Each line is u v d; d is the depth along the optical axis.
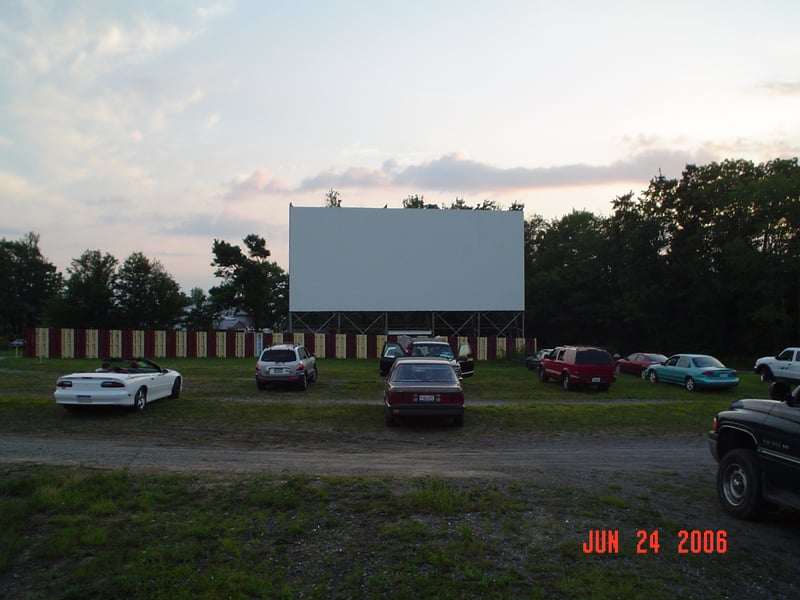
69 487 7.18
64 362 33.34
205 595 4.51
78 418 13.91
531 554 5.44
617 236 53.62
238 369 28.91
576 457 10.64
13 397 16.67
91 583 4.75
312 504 6.82
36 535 5.77
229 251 60.44
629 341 56.31
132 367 15.70
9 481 7.31
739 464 6.77
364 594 4.61
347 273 45.59
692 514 6.84
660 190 50.94
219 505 6.73
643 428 14.33
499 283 47.03
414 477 8.28
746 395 21.64
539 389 22.25
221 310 63.38
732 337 49.88
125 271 58.16
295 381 20.05
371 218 46.06
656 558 5.45
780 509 7.05
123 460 9.65
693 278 47.88
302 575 4.95
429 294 46.34
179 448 10.98
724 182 48.50
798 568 5.33
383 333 47.09
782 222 46.44
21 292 82.06
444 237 46.69
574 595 4.64
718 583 4.97
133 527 5.96
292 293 45.00
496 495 7.24
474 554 5.36
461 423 13.80
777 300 46.66
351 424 13.94
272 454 10.52
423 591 4.62
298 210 45.25
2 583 4.79
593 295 57.84
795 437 6.14
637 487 8.07
